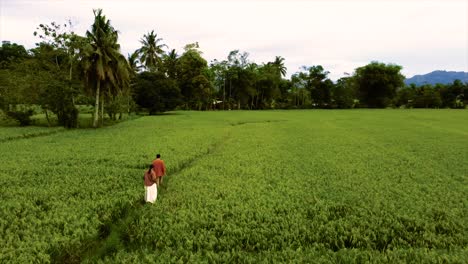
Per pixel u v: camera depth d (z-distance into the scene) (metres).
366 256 8.78
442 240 9.83
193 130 38.94
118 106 52.19
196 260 8.77
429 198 13.40
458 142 29.36
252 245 9.84
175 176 17.14
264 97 111.19
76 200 13.11
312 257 8.84
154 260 8.91
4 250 9.04
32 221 11.06
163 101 68.94
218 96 106.06
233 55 99.44
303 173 17.83
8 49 79.62
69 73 43.22
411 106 105.81
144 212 12.17
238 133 37.38
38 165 18.98
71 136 32.56
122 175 17.02
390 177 16.92
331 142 29.86
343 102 108.00
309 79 111.62
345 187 15.08
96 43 39.47
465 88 99.62
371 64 104.81
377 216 11.50
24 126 41.66
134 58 72.94
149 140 29.80
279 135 35.41
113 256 9.25
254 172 17.89
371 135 35.09
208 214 11.80
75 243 9.80
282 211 12.09
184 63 86.31
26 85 40.59
